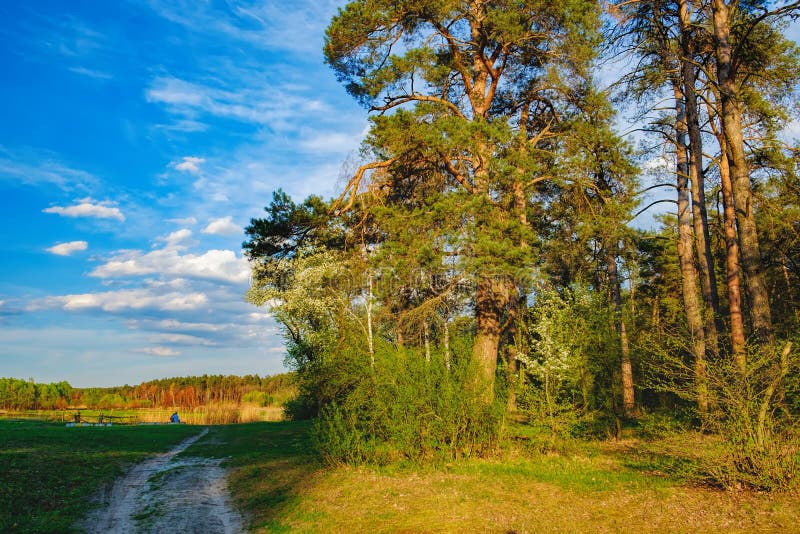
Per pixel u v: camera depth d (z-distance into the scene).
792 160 17.56
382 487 10.50
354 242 19.83
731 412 9.04
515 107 21.03
